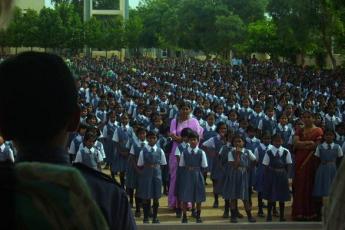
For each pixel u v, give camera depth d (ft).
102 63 165.07
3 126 5.89
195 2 185.57
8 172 4.64
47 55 6.02
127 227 6.61
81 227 4.69
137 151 35.65
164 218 36.27
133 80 97.55
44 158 5.91
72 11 213.66
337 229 6.03
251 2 192.13
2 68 5.88
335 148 34.40
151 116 51.21
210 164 41.75
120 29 219.82
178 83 92.63
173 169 37.35
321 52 144.56
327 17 116.47
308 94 72.84
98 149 37.78
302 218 34.99
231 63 172.24
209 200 41.73
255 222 35.01
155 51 251.39
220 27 179.22
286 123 47.11
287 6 119.75
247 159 35.45
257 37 167.73
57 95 5.88
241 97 68.69
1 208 4.53
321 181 34.30
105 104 56.90
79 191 4.76
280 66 142.10
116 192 6.61
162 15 215.10
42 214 4.58
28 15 202.18
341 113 58.75
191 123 39.19
